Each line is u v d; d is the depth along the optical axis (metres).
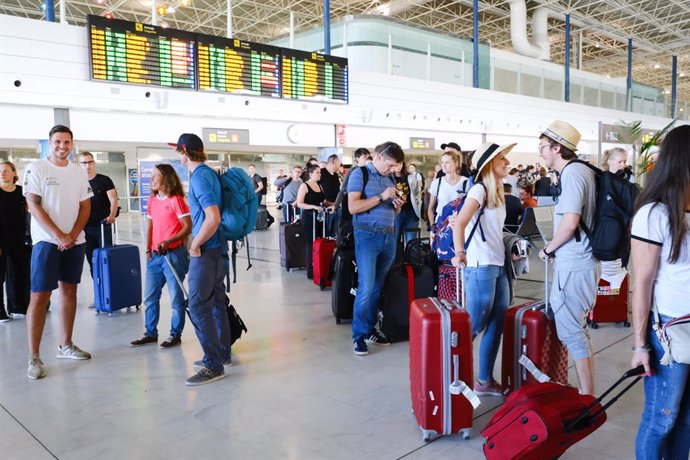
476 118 13.14
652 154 7.15
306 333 4.24
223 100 8.74
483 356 2.97
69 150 3.50
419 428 2.61
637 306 1.73
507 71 14.48
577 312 2.43
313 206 6.14
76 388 3.18
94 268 4.89
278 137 9.73
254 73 8.72
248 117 9.09
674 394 1.72
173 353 3.81
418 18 20.91
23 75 6.81
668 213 1.65
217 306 3.48
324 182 6.33
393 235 3.73
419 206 5.74
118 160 13.45
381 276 3.88
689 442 1.85
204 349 3.25
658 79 34.09
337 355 3.71
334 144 10.53
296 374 3.36
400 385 3.16
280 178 12.52
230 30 9.20
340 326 4.43
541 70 15.60
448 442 2.46
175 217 3.93
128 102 7.76
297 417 2.75
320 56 9.60
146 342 4.04
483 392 2.97
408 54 11.98
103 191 5.03
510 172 10.48
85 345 4.01
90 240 5.03
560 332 2.48
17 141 7.33
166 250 3.67
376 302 3.93
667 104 21.72
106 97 7.54
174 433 2.59
